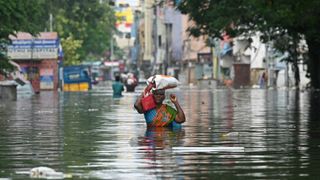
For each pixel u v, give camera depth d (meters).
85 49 121.25
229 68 108.25
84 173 10.99
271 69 83.06
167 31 142.00
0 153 13.61
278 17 34.81
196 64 116.19
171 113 19.62
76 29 102.19
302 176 10.77
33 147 14.65
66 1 88.00
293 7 33.62
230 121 22.14
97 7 93.12
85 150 14.02
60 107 32.50
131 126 20.09
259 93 53.16
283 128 19.34
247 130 18.67
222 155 13.13
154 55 165.25
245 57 100.69
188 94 51.41
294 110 28.55
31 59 76.44
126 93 54.44
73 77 77.88
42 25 78.00
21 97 48.06
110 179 10.43
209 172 11.11
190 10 51.78
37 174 10.81
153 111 19.53
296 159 12.61
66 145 14.98
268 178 10.59
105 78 163.62
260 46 93.94
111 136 17.00
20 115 26.03
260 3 34.44
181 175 10.82
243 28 49.94
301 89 59.31
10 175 10.84
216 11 46.72
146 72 168.62
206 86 87.38
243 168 11.53
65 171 11.20
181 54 134.00
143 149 14.12
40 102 38.91
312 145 14.87
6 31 42.28
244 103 35.66
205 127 19.66
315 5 32.53
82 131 18.52
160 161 12.30
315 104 33.81
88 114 26.41
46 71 76.75
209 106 32.59
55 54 76.75
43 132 18.31
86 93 58.34
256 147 14.47
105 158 12.74
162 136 16.91
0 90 43.97
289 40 57.03
